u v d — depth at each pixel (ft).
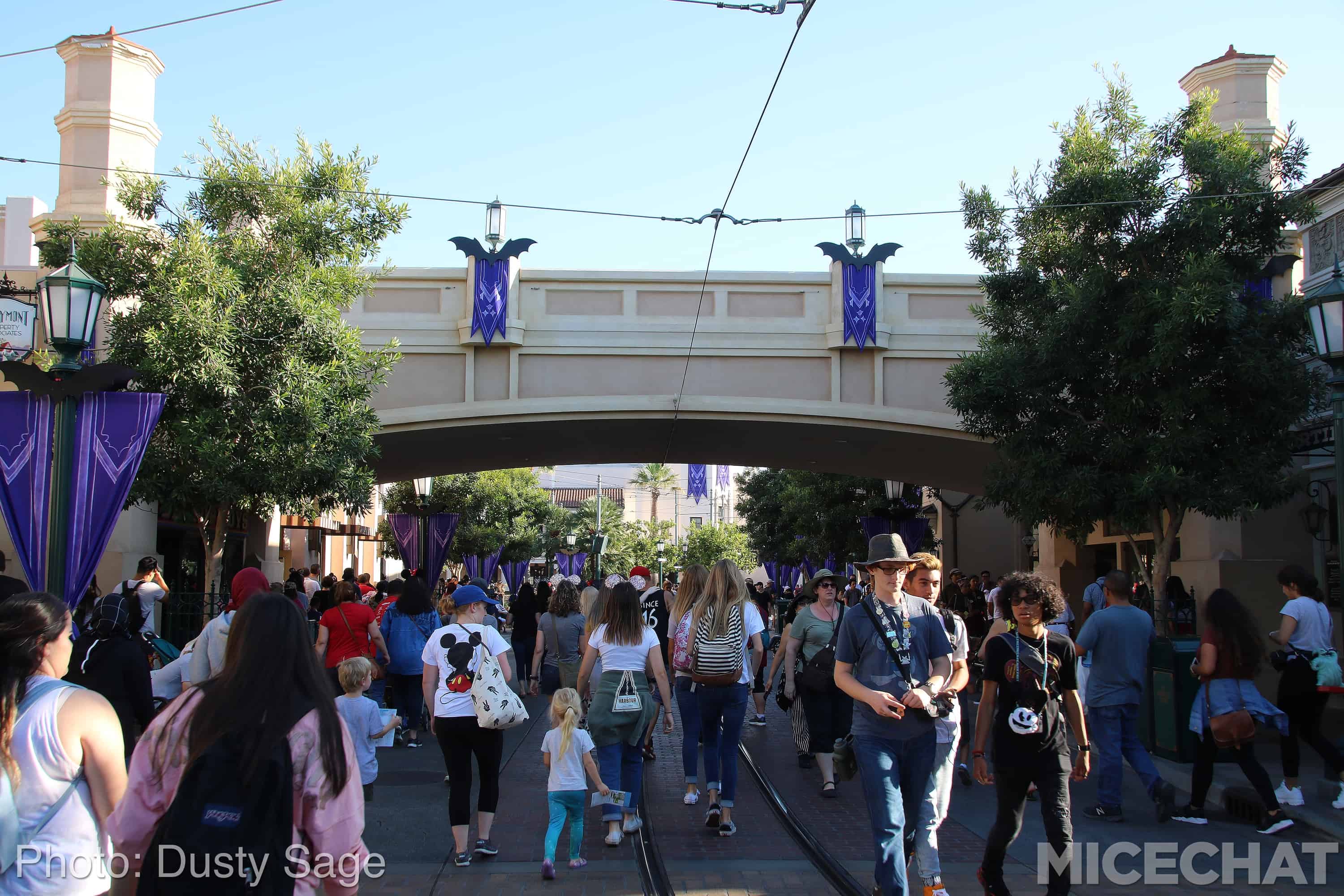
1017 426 44.37
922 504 106.83
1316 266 49.06
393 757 37.52
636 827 25.35
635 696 24.71
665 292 59.82
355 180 47.39
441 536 77.92
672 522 252.21
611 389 59.11
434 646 23.08
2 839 11.01
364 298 58.90
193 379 41.47
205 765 9.39
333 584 53.06
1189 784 31.30
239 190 45.60
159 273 43.55
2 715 11.24
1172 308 37.52
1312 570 51.37
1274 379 38.47
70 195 52.29
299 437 43.75
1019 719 18.48
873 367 59.16
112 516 27.02
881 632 18.44
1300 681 27.37
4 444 26.89
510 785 32.04
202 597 48.39
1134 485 39.37
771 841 24.97
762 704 45.57
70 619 12.43
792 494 107.24
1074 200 41.37
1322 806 27.09
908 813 18.43
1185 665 33.81
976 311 47.19
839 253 59.06
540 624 44.04
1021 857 23.30
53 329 26.53
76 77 53.57
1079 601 77.25
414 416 57.67
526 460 77.77
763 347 59.26
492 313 57.93
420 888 20.85
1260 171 43.14
